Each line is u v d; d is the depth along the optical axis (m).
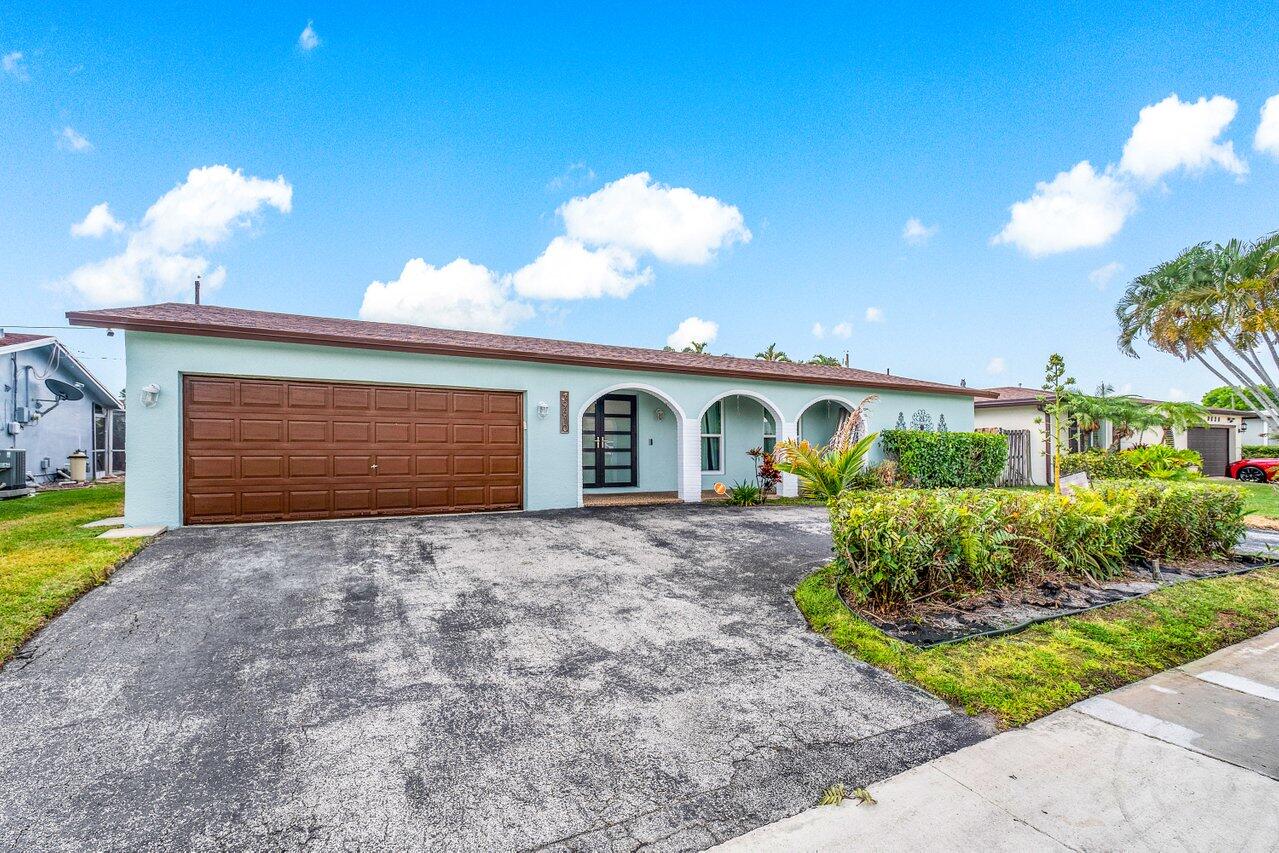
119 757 2.80
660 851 2.23
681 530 8.81
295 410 8.72
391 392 9.37
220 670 3.79
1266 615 5.11
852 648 4.30
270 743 2.95
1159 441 19.89
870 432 14.57
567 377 10.85
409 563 6.47
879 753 2.93
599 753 2.91
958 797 2.55
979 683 3.69
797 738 3.07
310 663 3.93
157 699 3.39
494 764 2.80
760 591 5.78
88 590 5.31
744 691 3.62
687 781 2.68
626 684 3.70
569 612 5.07
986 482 15.41
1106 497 6.87
